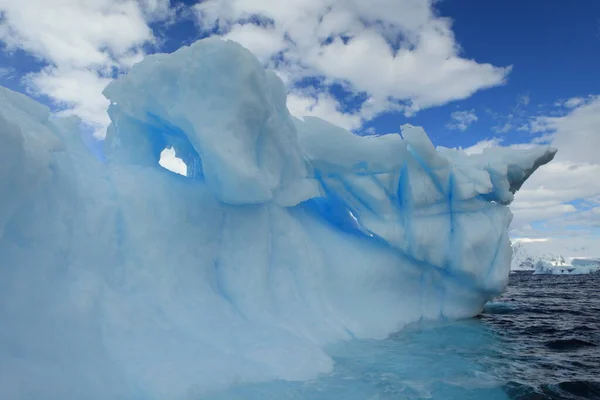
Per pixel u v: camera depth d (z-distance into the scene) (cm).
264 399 393
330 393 427
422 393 447
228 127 558
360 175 834
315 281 641
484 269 825
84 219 464
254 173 552
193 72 571
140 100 640
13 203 330
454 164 903
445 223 827
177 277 515
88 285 414
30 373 311
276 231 636
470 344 662
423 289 820
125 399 348
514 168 913
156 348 414
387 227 788
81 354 359
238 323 512
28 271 361
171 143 754
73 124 577
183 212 563
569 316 1073
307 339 544
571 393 456
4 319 326
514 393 455
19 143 312
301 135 827
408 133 793
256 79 578
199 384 387
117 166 591
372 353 584
